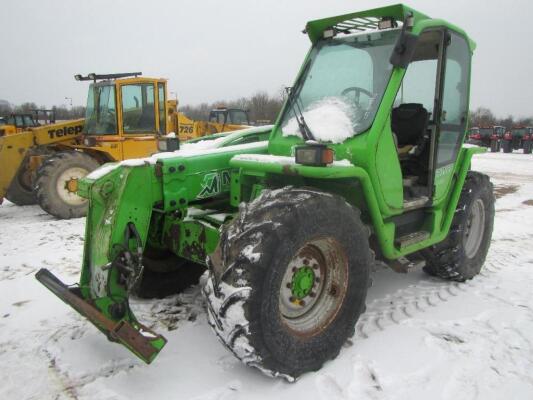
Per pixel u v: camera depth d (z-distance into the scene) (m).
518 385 2.34
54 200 6.64
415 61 3.39
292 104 3.06
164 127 7.57
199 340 2.75
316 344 2.40
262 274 2.11
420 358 2.57
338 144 2.67
